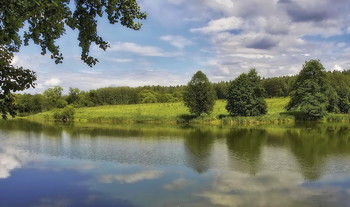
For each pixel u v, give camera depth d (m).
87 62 11.09
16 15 7.36
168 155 33.81
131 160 31.25
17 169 27.48
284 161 30.75
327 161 30.75
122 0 10.20
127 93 168.62
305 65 79.19
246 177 25.08
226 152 35.56
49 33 8.77
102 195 20.83
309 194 21.03
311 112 73.00
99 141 44.53
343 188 22.22
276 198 20.25
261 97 76.69
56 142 43.50
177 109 94.44
